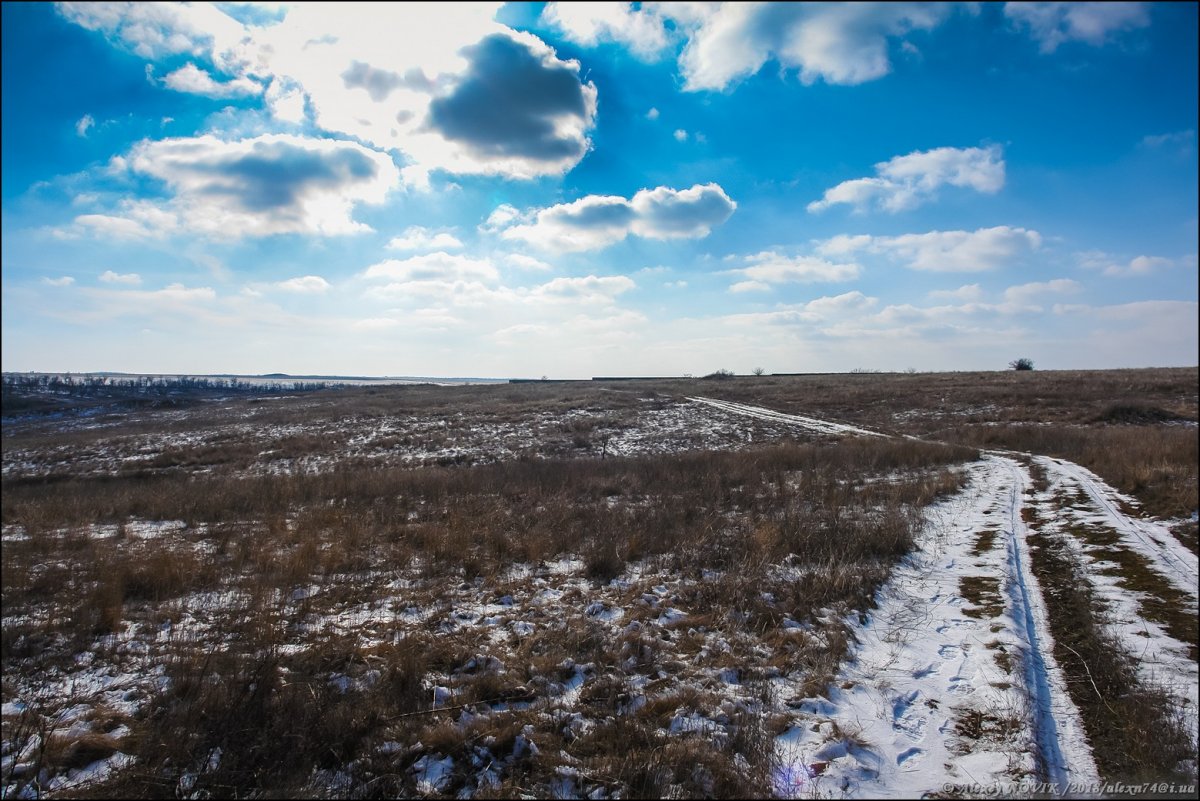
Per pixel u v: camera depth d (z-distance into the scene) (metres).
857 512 10.87
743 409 39.62
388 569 8.43
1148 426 25.72
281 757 3.90
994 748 3.96
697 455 20.58
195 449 27.55
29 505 14.41
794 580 7.36
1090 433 23.56
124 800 3.56
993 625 5.96
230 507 13.66
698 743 3.90
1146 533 8.98
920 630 5.96
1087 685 4.79
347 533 10.04
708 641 5.71
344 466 22.64
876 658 5.39
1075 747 3.99
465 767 3.84
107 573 7.68
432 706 4.57
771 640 5.72
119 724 4.45
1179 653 5.17
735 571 7.65
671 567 8.24
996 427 27.28
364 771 3.80
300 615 6.59
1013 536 9.38
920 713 4.44
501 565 8.52
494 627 6.24
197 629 6.27
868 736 4.12
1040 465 16.66
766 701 4.54
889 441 22.25
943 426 30.61
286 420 37.84
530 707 4.57
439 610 6.67
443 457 24.47
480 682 4.79
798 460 18.41
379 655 5.45
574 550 9.36
